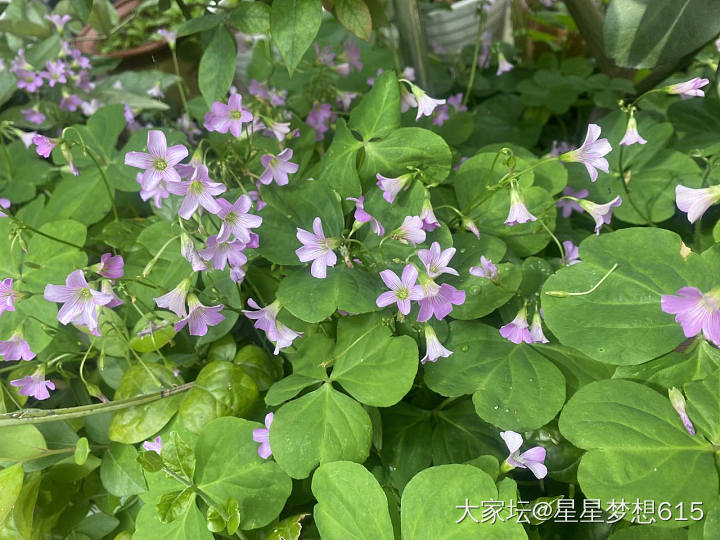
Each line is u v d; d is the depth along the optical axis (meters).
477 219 0.19
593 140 0.17
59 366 0.19
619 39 0.19
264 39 0.29
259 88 0.26
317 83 0.27
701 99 0.24
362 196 0.18
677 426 0.13
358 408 0.15
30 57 0.31
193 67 0.33
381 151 0.19
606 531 0.15
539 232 0.19
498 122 0.30
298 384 0.16
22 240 0.18
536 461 0.14
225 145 0.22
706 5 0.18
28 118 0.30
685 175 0.21
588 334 0.15
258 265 0.20
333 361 0.17
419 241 0.17
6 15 0.34
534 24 0.39
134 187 0.23
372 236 0.18
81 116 0.32
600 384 0.14
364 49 0.32
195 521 0.15
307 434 0.15
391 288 0.15
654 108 0.29
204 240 0.17
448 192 0.20
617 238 0.15
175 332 0.19
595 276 0.15
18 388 0.19
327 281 0.16
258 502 0.15
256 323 0.17
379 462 0.17
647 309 0.15
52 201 0.23
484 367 0.16
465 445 0.17
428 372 0.16
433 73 0.34
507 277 0.17
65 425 0.18
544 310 0.15
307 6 0.17
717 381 0.13
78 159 0.24
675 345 0.14
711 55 0.28
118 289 0.18
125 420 0.17
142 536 0.16
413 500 0.13
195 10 0.32
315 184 0.18
